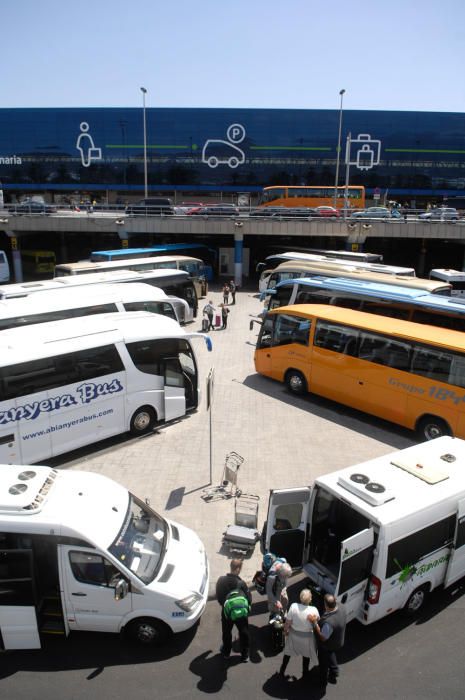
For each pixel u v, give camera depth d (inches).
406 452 320.5
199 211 1489.9
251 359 768.3
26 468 290.4
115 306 714.8
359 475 290.5
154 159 2474.2
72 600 258.1
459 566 297.9
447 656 262.5
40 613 259.4
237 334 921.5
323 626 233.3
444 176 2454.5
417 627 282.0
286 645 243.6
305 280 788.0
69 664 255.0
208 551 339.3
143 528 286.5
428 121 2402.8
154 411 516.4
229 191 2491.4
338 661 258.1
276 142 2432.3
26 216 1369.3
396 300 663.1
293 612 240.2
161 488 412.2
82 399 453.7
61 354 436.8
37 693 237.8
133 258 1198.9
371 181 2458.2
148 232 1379.2
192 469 444.5
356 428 541.0
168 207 1501.0
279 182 2468.0
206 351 806.5
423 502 272.1
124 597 256.4
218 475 434.9
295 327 619.8
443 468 301.4
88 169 2503.7
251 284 1509.6
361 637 273.9
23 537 251.6
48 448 437.1
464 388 463.2
